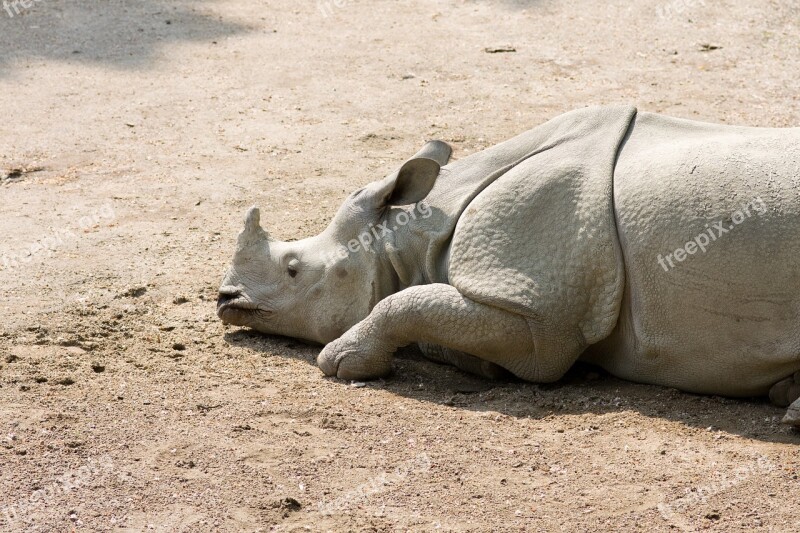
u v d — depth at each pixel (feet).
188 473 42.01
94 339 55.31
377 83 99.86
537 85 98.48
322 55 107.34
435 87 98.63
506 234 48.44
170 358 53.31
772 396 45.93
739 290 44.45
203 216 73.36
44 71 102.94
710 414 46.14
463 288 47.96
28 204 75.41
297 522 38.75
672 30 111.14
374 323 49.85
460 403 48.49
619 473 41.60
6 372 50.93
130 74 102.68
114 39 111.65
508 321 47.47
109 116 92.63
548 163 49.42
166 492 40.60
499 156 52.11
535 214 48.44
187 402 48.19
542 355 48.03
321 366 51.52
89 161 83.51
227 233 70.49
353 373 50.62
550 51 106.83
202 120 92.02
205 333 56.49
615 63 103.19
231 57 107.04
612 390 48.96
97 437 44.75
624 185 47.52
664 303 46.14
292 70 103.55
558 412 47.42
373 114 92.84
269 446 44.04
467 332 47.96
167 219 72.79
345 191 77.10
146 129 90.02
